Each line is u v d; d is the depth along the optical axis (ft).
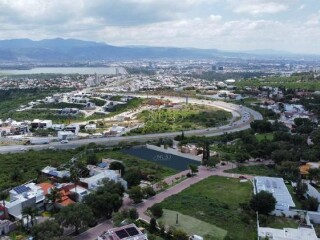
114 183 613.11
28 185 627.46
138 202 599.98
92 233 493.77
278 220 545.85
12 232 499.51
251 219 543.39
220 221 530.27
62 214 485.56
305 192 627.87
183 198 615.16
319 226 526.16
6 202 562.25
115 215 510.17
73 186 628.69
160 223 502.38
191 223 522.47
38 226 459.32
